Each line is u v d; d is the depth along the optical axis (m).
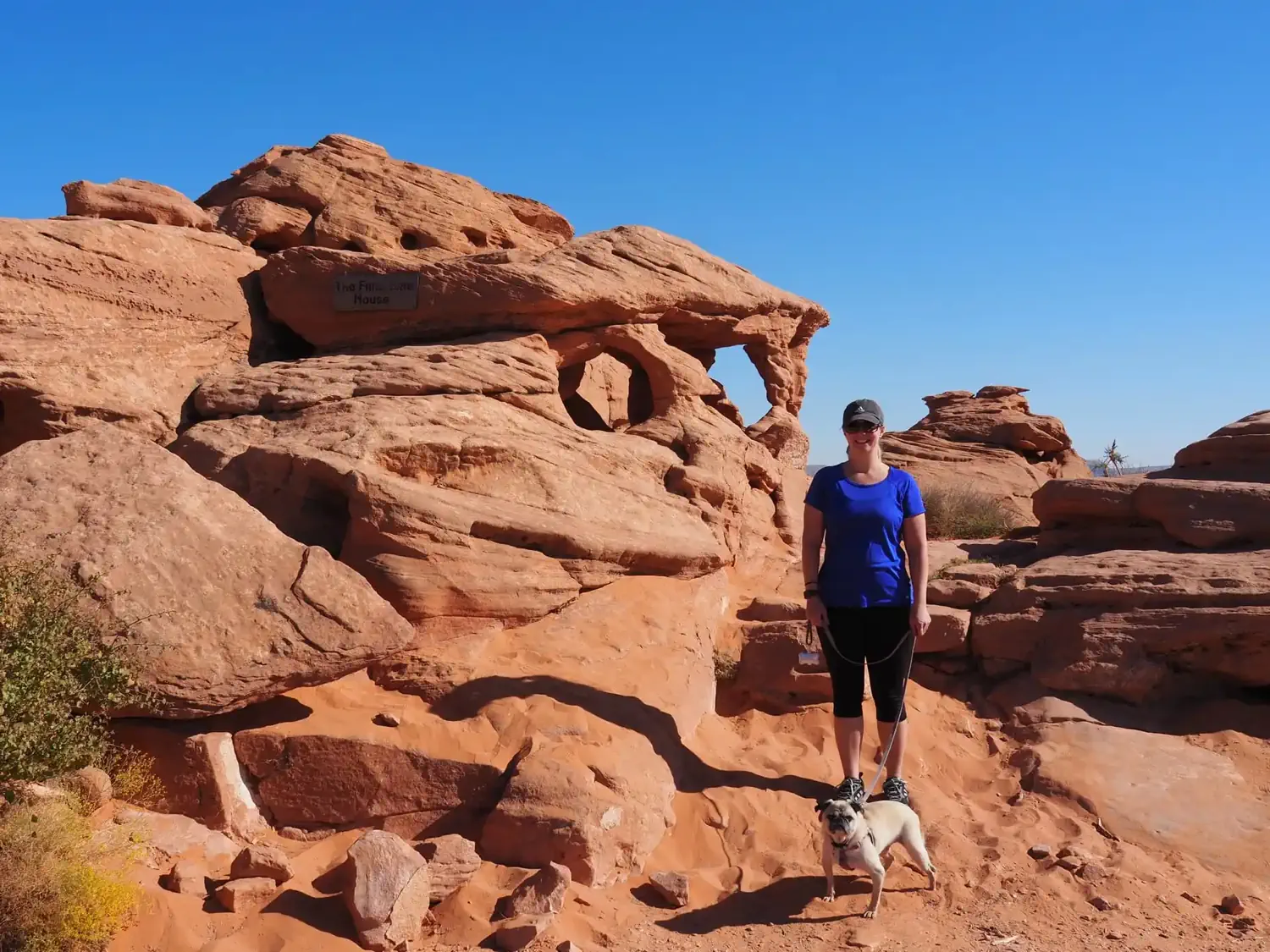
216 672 5.99
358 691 6.94
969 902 5.63
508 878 5.61
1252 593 7.51
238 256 11.41
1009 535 11.86
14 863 4.73
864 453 6.50
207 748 6.07
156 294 10.21
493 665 7.24
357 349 10.78
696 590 9.00
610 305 10.55
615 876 5.82
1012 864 5.99
